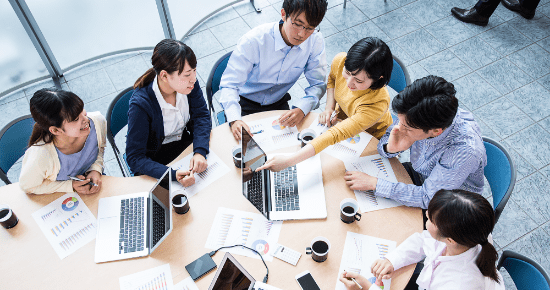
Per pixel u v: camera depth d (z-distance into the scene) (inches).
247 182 64.9
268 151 76.1
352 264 60.2
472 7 153.9
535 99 127.1
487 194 106.2
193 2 147.1
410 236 61.7
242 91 98.7
